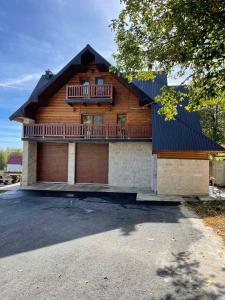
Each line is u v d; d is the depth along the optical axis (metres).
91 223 8.44
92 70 19.45
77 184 19.06
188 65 7.59
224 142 24.61
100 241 6.55
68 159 19.36
